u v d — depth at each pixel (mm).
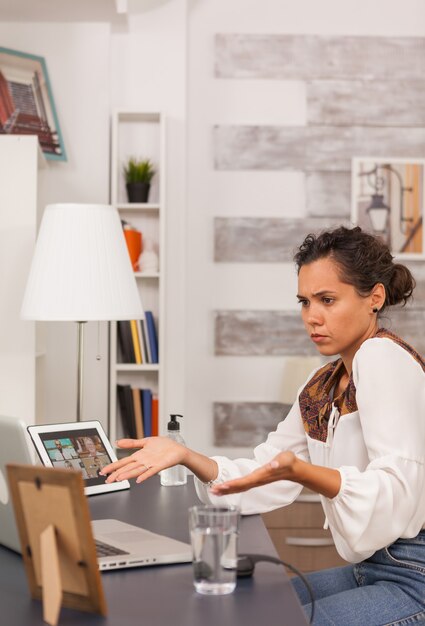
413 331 4082
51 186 3789
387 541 1527
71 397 3764
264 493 1841
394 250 4074
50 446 2021
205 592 1289
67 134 3799
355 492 1472
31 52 3789
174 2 3916
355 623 1580
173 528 1700
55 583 1138
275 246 4062
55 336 3750
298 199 4074
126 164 3902
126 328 3754
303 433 1980
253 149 4062
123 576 1380
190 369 4051
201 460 1776
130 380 3891
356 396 1659
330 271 1717
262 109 4070
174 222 3891
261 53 4062
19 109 3621
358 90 4086
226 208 4062
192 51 4051
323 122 4074
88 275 2576
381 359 1643
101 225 2627
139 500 1986
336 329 1727
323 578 1853
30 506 1201
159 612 1209
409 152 4094
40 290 2584
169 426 2227
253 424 4047
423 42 4090
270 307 4062
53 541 1151
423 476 1595
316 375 1897
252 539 1644
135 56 3904
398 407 1603
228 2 4062
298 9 4074
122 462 1661
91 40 3812
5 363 3113
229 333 4051
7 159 3125
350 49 4078
